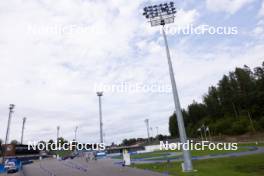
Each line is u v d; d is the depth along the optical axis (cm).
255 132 7281
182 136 2147
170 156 4175
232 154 3294
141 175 1912
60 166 3809
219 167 2020
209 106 11588
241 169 1825
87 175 2292
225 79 11456
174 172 1939
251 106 9138
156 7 2802
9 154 7144
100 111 6050
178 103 2312
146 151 7294
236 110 9956
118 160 4247
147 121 10331
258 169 1775
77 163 4291
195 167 2153
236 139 7388
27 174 2923
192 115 13138
